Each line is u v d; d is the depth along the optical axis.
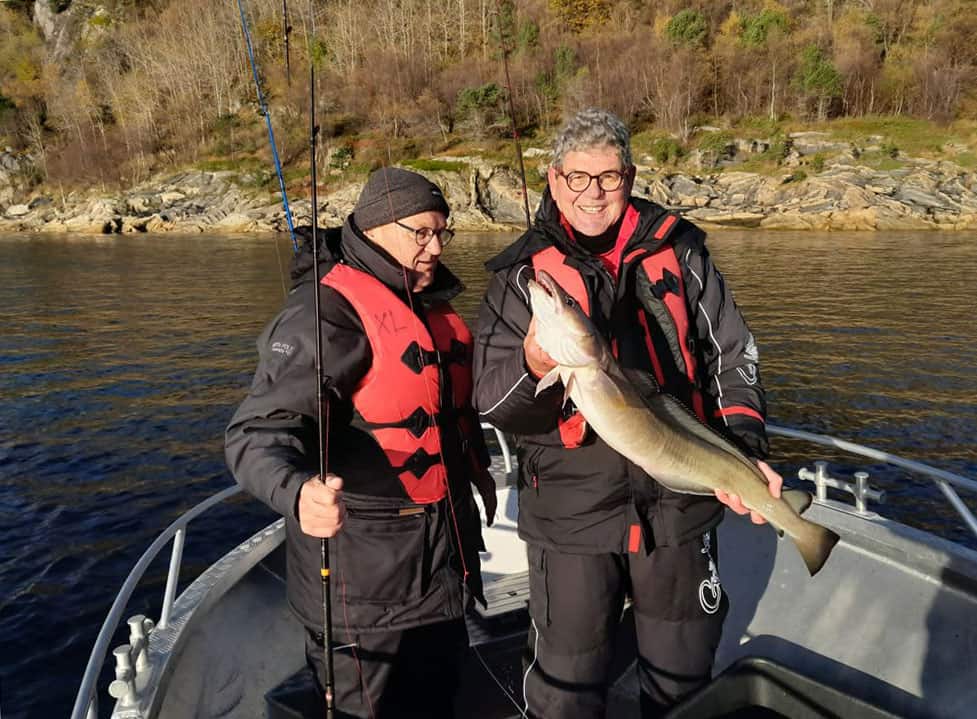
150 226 57.94
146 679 2.67
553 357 2.12
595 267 2.50
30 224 63.06
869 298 24.28
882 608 3.32
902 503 9.83
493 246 42.69
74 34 87.88
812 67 58.88
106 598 7.59
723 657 3.39
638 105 61.00
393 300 2.42
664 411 2.29
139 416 13.23
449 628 2.59
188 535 8.85
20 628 7.06
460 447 2.61
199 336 20.12
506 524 4.20
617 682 3.16
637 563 2.50
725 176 52.22
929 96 58.25
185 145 66.62
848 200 48.03
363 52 60.22
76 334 20.62
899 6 72.25
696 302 2.63
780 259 33.97
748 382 2.63
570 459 2.43
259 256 40.28
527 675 2.61
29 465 11.05
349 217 2.55
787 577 3.64
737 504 2.38
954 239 40.72
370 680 2.40
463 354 2.66
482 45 68.25
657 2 74.06
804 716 2.56
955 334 19.11
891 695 3.04
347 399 2.36
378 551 2.38
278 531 3.84
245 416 2.18
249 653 3.18
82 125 74.38
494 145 58.78
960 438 12.13
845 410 13.54
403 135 60.09
